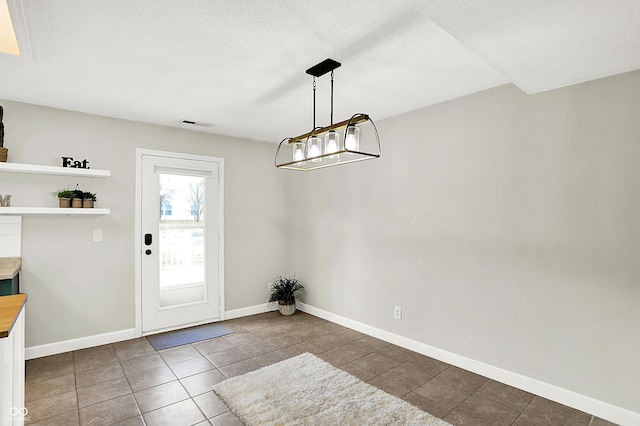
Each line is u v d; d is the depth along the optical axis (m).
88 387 2.58
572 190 2.35
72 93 2.88
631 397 2.12
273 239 4.75
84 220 3.37
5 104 3.02
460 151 2.96
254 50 2.15
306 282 4.65
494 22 1.58
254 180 4.57
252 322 4.20
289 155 4.92
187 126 3.89
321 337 3.68
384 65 2.36
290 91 2.84
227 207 4.33
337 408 2.29
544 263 2.47
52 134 3.22
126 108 3.27
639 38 1.71
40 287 3.15
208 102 3.11
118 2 1.66
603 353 2.22
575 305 2.34
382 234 3.62
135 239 3.66
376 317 3.69
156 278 3.79
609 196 2.20
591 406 2.26
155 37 1.99
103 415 2.22
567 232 2.37
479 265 2.83
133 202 3.65
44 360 3.06
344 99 3.04
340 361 3.07
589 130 2.29
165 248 3.87
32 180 3.12
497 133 2.73
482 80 2.62
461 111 2.96
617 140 2.18
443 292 3.08
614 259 2.18
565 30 1.64
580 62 2.00
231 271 4.36
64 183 3.27
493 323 2.74
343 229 4.08
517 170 2.62
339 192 4.13
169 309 3.88
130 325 3.62
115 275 3.54
